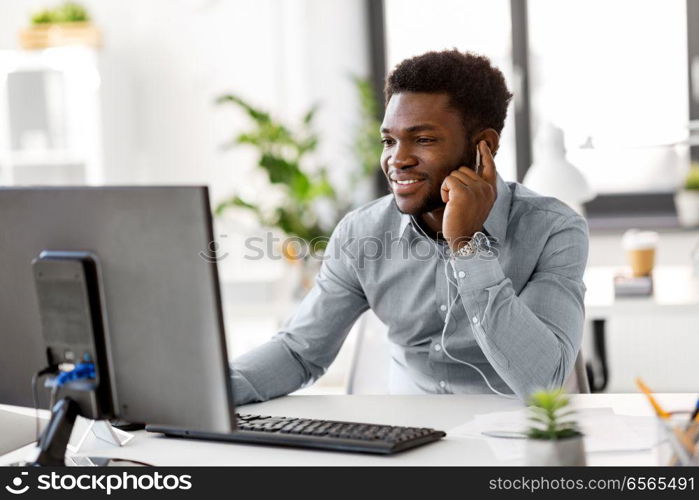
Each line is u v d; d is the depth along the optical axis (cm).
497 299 235
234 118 662
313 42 650
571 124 642
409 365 281
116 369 184
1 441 223
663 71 626
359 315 287
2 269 192
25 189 187
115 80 647
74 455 206
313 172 644
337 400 251
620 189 648
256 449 205
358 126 643
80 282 181
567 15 636
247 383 250
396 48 658
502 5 644
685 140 528
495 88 265
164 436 219
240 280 586
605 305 441
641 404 229
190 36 663
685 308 435
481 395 249
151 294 177
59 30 629
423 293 272
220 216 652
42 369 192
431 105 254
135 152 670
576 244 264
